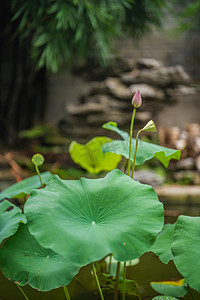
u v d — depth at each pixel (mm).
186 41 6328
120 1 3668
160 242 891
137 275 1072
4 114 5777
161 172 4219
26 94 5762
